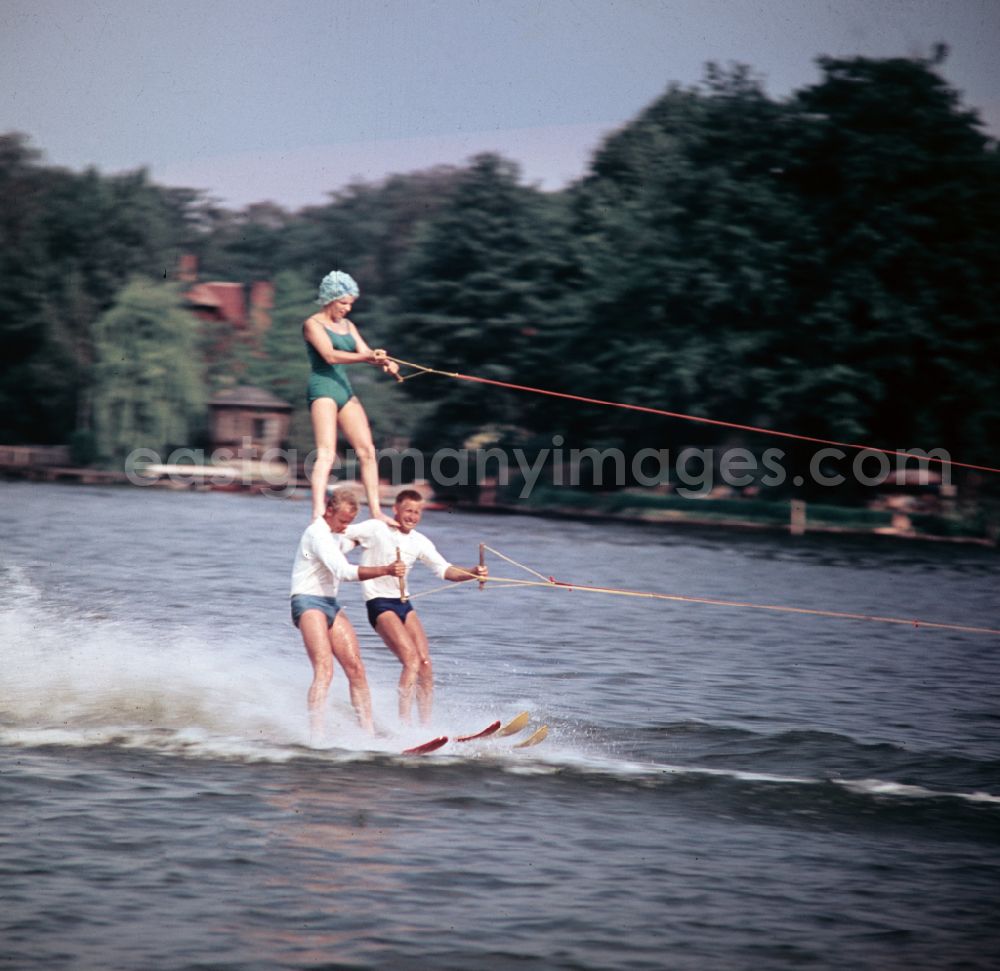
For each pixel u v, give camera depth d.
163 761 17.80
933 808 16.86
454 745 19.22
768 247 94.44
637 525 90.88
